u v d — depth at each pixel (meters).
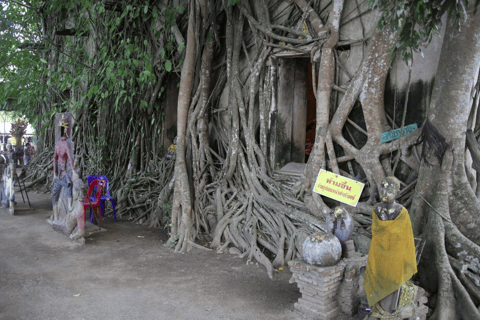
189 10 7.05
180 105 6.90
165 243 6.45
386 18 4.61
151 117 9.69
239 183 6.81
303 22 5.89
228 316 3.90
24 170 13.62
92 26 9.91
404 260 3.23
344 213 4.15
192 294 4.43
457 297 3.79
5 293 4.33
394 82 5.03
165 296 4.35
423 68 4.77
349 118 5.42
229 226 6.33
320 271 3.74
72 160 6.68
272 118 6.53
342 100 5.31
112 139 10.22
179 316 3.88
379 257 3.31
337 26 5.40
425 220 4.33
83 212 6.49
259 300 4.30
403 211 3.23
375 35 4.93
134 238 6.84
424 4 3.65
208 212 6.92
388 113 5.12
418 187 4.39
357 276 3.99
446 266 3.91
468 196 4.16
